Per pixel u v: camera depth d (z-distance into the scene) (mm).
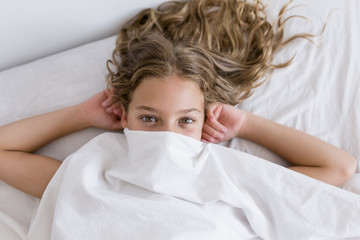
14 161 836
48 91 944
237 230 769
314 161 828
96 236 714
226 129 864
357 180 827
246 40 1040
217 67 950
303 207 751
